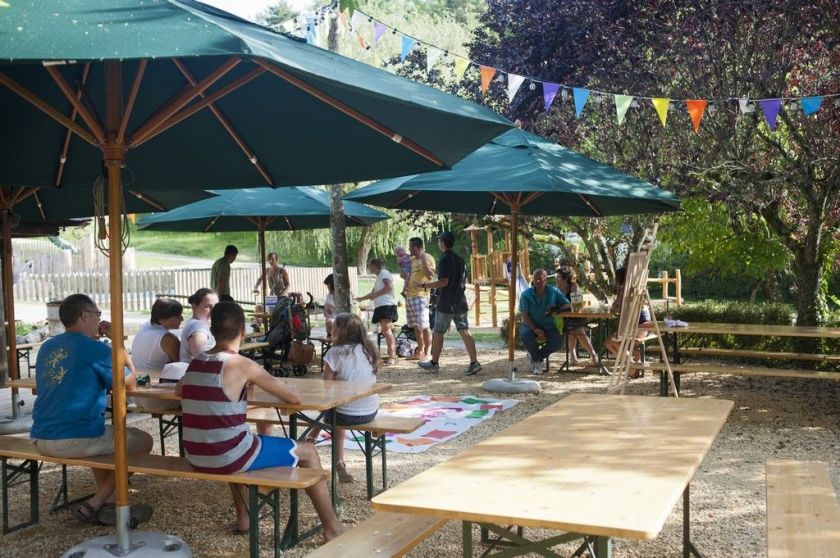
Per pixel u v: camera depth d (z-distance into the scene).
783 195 11.07
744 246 12.86
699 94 9.88
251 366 4.42
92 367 4.83
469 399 9.38
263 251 13.56
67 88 4.00
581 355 13.03
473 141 4.74
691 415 4.45
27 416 7.23
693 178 10.52
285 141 5.52
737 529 5.01
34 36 2.98
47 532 5.18
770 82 9.40
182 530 5.17
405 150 5.36
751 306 13.08
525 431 4.07
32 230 11.05
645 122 10.91
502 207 11.09
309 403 4.78
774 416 8.35
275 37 4.11
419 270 12.65
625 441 3.83
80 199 8.59
